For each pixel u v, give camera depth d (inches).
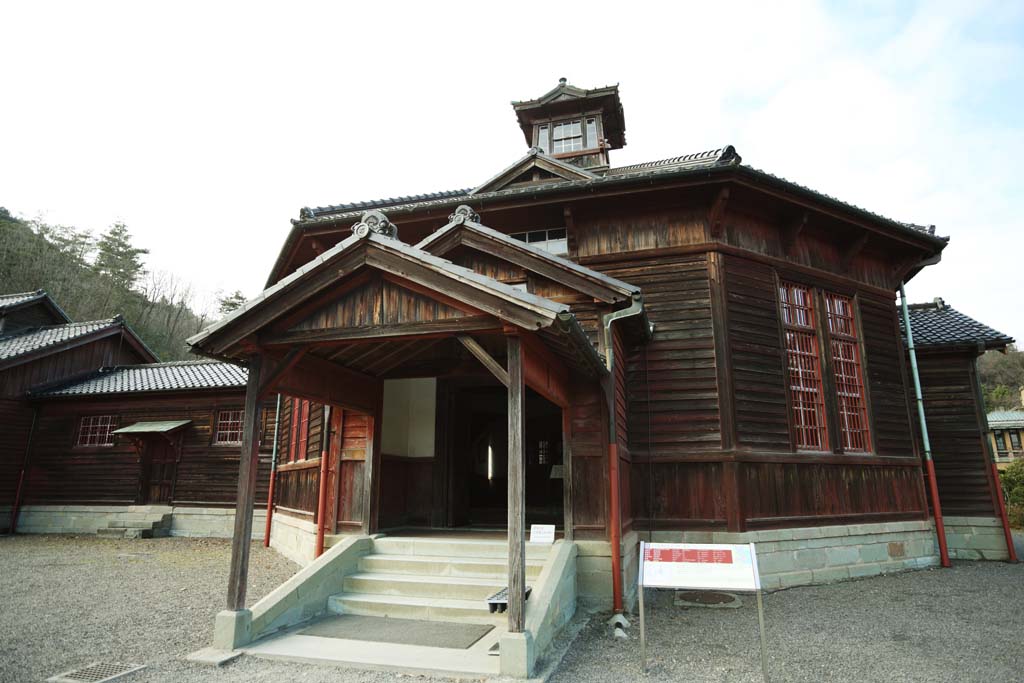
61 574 341.4
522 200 338.3
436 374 300.5
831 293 374.0
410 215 356.5
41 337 690.8
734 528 292.8
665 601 266.5
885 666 179.5
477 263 299.4
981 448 418.0
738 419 309.1
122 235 1545.3
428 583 236.1
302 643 193.2
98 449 610.5
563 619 218.2
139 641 203.0
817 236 373.1
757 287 336.2
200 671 171.2
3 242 1182.9
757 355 325.4
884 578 324.8
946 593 285.9
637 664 180.9
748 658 187.0
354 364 266.8
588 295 274.7
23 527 599.2
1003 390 1706.4
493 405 461.7
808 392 348.2
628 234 342.3
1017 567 363.6
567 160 533.0
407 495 336.8
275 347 207.8
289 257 396.8
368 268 196.4
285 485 442.3
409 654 180.2
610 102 537.0
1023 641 205.0
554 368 240.7
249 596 278.8
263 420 566.6
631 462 312.2
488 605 206.8
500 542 260.5
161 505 581.6
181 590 293.4
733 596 272.2
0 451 600.1
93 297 1306.6
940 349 428.8
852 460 343.9
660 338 324.5
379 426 294.2
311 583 226.8
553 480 485.7
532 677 161.2
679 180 317.7
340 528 289.6
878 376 377.4
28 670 172.7
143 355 775.7
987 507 409.7
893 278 413.7
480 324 182.9
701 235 332.2
